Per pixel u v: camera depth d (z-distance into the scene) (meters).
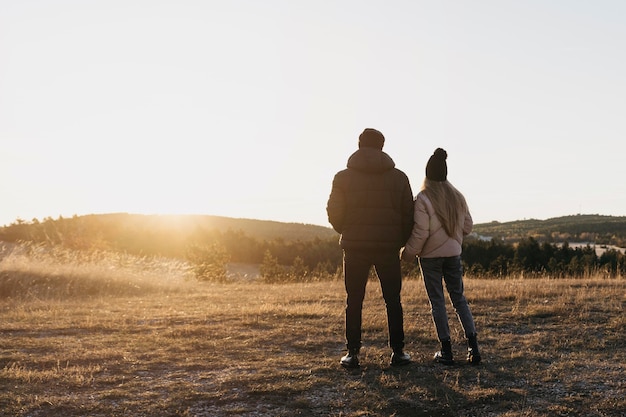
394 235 5.52
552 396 4.88
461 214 5.68
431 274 5.75
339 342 6.83
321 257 60.78
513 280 14.23
